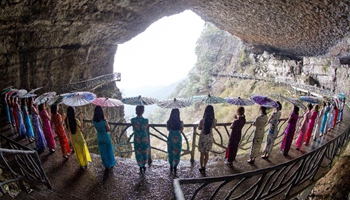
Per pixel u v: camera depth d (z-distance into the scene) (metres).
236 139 5.61
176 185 2.92
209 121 5.13
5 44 8.12
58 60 11.39
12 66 8.73
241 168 5.87
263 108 5.58
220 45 41.44
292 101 6.18
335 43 14.67
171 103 5.10
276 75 24.89
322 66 17.62
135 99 5.21
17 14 7.55
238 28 21.16
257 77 26.53
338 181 6.98
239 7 14.38
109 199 4.54
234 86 29.38
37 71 10.12
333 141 5.68
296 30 15.38
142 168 5.57
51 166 5.57
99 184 4.97
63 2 8.46
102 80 15.46
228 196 3.71
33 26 8.73
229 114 21.86
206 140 5.25
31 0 7.39
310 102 6.55
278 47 24.50
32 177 4.54
